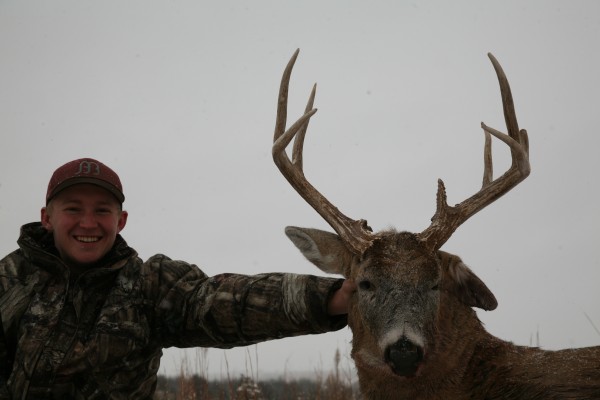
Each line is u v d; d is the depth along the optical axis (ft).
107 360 15.08
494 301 17.84
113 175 16.40
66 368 14.83
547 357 17.60
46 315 14.94
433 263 16.96
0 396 14.64
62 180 15.76
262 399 29.53
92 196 15.96
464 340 17.51
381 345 16.33
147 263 16.58
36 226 16.44
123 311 15.52
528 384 16.71
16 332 14.96
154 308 16.19
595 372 16.63
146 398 16.24
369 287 16.99
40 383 14.66
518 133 19.48
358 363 17.62
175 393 28.96
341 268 18.52
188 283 16.63
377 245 17.28
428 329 16.44
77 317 15.17
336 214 18.44
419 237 17.33
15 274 15.34
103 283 15.66
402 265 16.76
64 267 15.17
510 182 18.56
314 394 33.83
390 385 17.21
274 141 19.56
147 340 15.87
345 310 17.30
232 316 16.20
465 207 18.10
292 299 16.19
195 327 16.43
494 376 17.22
